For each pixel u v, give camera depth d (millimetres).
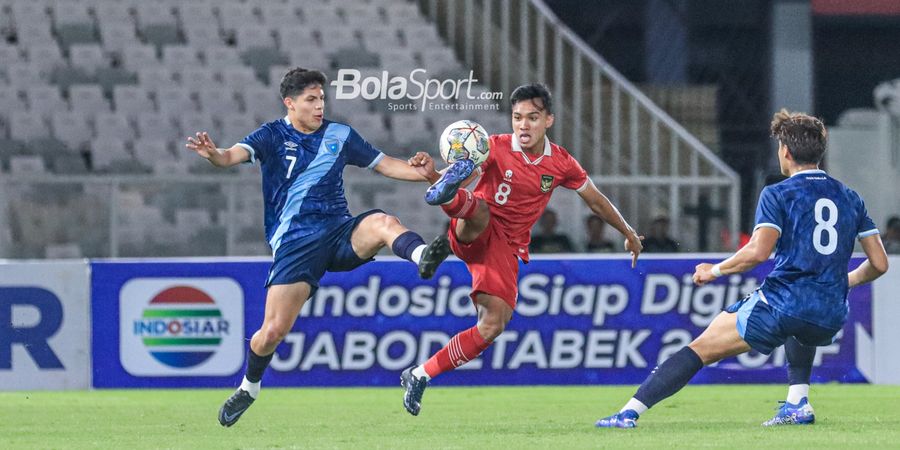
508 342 27938
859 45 59562
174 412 23438
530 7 47094
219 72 46750
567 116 43938
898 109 51531
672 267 27828
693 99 52781
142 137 44500
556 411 23266
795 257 17172
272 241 17875
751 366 28312
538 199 18547
